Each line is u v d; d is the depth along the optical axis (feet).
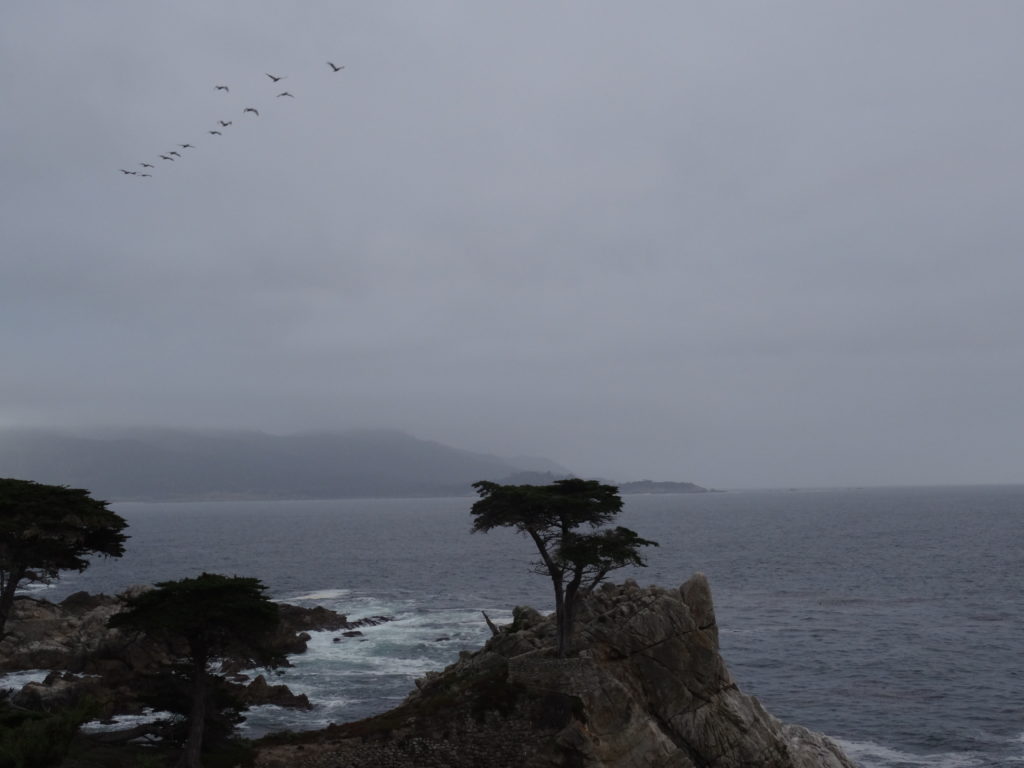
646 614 153.48
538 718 135.23
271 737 144.15
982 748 194.49
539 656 147.23
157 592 129.90
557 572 152.15
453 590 458.09
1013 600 390.63
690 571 510.17
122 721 202.69
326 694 243.81
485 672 153.58
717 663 151.43
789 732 161.17
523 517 150.10
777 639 308.19
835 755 156.35
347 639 315.58
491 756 132.36
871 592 421.59
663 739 136.67
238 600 127.85
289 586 491.31
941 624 334.65
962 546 651.66
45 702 200.95
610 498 153.28
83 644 253.65
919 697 233.76
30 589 467.93
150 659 242.58
